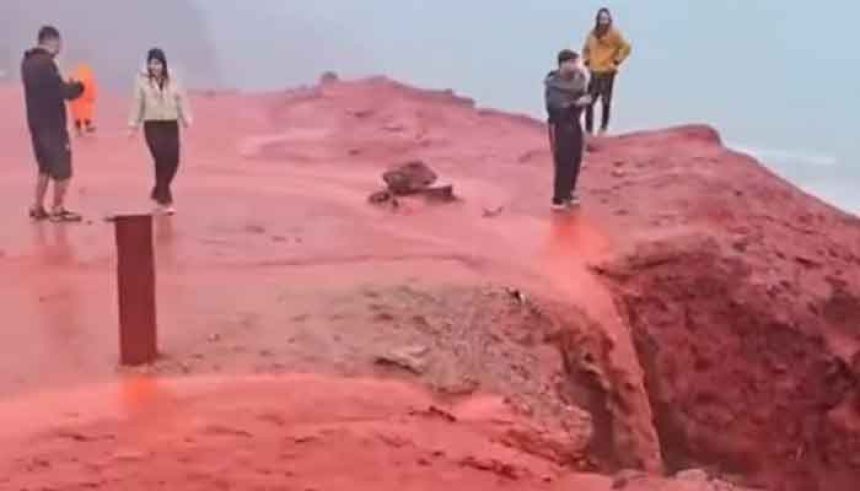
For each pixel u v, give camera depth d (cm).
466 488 898
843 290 1764
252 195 1864
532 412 1091
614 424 1384
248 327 1166
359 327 1178
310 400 1008
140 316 1069
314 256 1467
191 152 2281
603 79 2294
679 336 1614
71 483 859
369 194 1895
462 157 2250
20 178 1955
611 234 1683
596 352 1389
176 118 1658
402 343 1145
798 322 1694
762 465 1666
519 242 1616
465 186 1984
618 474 1022
